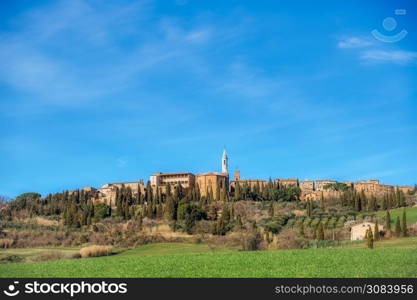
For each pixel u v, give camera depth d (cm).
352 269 6034
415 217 14688
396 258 6712
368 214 16475
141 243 12650
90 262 7531
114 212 18150
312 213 17200
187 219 14738
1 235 13100
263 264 6644
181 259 7394
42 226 15200
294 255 7400
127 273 6378
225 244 11812
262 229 13988
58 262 7706
